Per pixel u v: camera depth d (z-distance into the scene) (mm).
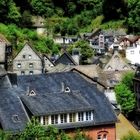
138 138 99250
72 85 93000
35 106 84625
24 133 75750
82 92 91562
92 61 198250
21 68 170375
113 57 174500
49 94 89188
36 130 75688
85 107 86875
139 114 142875
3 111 83938
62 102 87125
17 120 83062
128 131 102750
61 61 181125
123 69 173500
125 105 143250
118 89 144875
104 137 88812
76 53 193625
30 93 88812
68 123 85688
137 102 147250
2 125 81625
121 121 104375
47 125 82438
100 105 89875
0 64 166500
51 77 94000
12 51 188375
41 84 92000
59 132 84125
